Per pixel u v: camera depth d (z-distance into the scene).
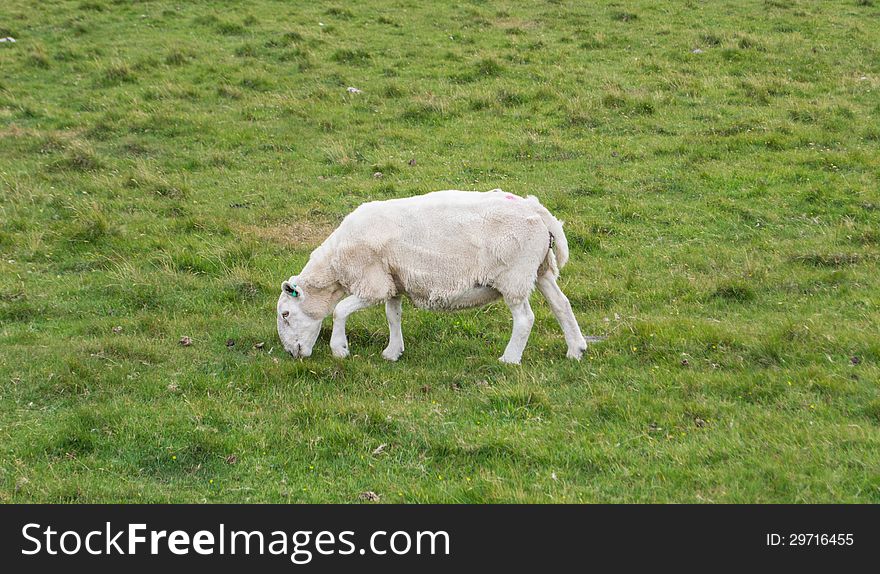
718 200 12.77
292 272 10.45
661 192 13.27
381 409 7.16
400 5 24.17
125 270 10.27
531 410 7.20
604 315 9.38
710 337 8.48
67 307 9.47
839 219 12.03
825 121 15.77
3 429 6.96
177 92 17.33
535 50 20.41
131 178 13.24
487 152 14.92
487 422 7.06
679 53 19.97
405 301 9.71
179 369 8.05
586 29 22.00
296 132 15.84
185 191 13.04
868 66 19.05
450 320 9.28
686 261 10.88
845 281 10.05
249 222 12.17
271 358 8.32
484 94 17.33
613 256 11.21
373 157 14.67
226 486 6.34
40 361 8.09
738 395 7.41
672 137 15.43
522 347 8.20
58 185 13.05
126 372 7.92
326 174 14.13
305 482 6.36
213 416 7.14
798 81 18.27
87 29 21.14
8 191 12.59
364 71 18.94
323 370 8.00
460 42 21.11
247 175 13.98
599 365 8.15
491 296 8.16
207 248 11.02
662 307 9.56
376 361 8.42
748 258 10.82
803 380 7.57
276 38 20.58
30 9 22.64
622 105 16.80
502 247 7.83
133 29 21.41
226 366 8.17
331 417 7.05
